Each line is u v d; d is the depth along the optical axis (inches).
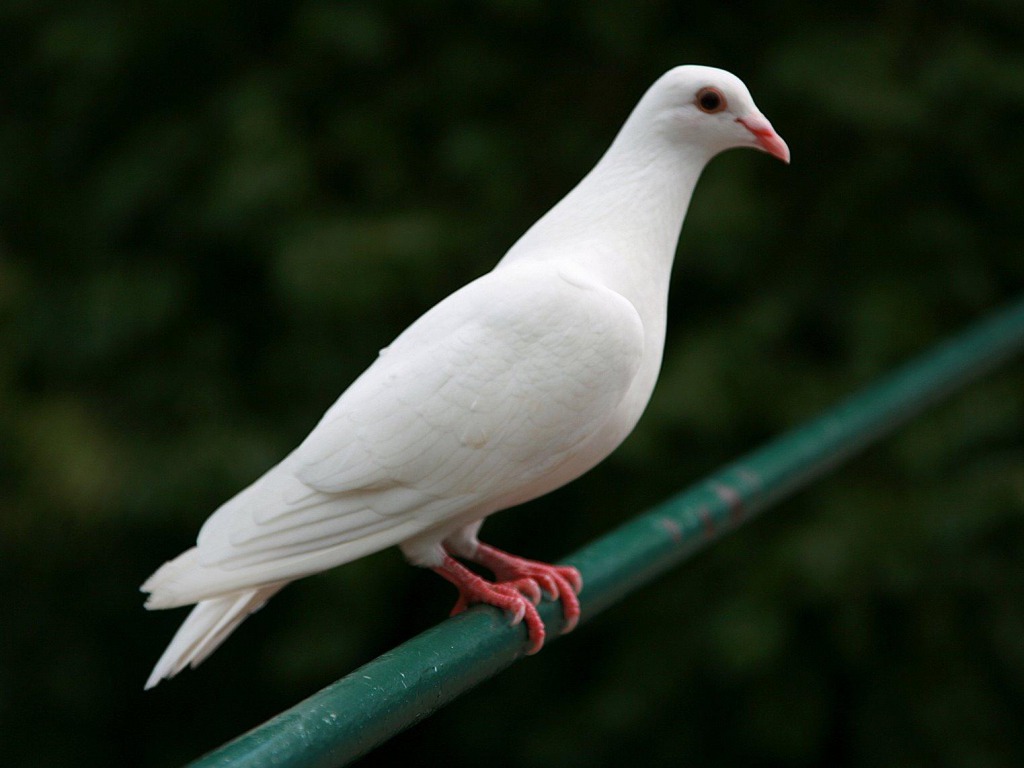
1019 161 365.4
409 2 375.9
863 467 358.6
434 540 142.9
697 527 164.7
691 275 366.9
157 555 409.7
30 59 421.4
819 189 370.6
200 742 423.2
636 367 142.1
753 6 375.2
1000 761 347.3
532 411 138.0
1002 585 350.0
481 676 129.3
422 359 139.6
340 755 101.2
